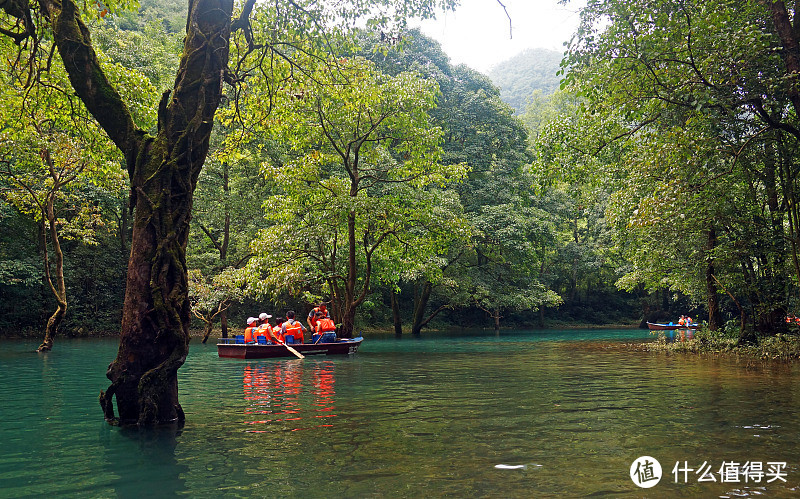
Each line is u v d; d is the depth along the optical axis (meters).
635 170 12.36
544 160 16.44
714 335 16.97
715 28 9.34
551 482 3.56
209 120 5.84
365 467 3.91
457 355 14.43
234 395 7.49
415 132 16.41
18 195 15.60
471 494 3.33
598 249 34.94
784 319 15.37
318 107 14.73
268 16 8.98
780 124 9.84
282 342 14.20
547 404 6.61
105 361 12.58
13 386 8.51
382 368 11.20
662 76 10.45
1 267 19.95
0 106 10.36
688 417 5.73
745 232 13.80
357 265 18.62
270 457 4.19
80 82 5.64
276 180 15.66
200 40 5.83
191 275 19.38
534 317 40.06
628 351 15.69
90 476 3.75
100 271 25.62
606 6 10.36
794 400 6.83
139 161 5.52
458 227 16.75
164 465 3.99
